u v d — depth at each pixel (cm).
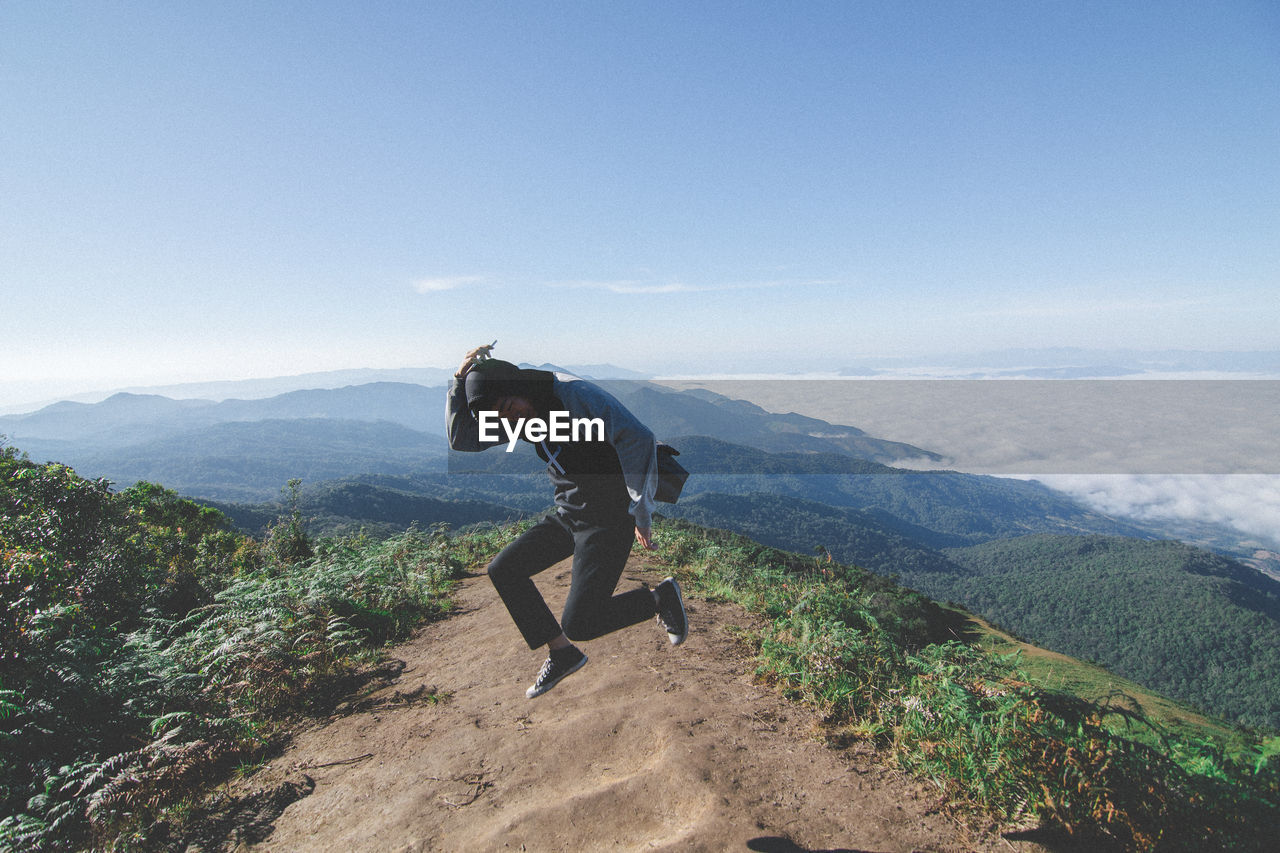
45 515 907
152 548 1262
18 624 496
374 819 267
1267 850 186
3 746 361
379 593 713
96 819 297
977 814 222
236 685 436
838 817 224
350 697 452
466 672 462
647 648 430
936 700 285
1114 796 214
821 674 336
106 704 418
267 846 265
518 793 270
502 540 1114
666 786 250
